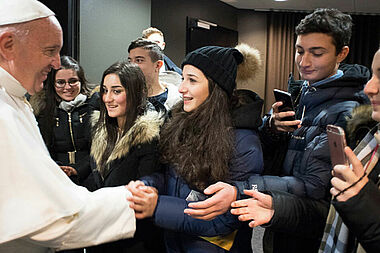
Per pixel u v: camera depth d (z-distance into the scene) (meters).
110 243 1.70
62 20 3.62
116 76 1.75
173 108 1.67
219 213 1.29
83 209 1.25
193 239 1.47
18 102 1.31
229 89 1.45
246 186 1.35
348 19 1.50
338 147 0.95
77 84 2.47
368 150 1.11
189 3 5.74
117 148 1.72
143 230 1.66
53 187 1.19
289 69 7.15
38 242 1.20
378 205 0.91
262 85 7.14
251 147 1.41
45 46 1.29
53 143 2.47
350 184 0.93
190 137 1.46
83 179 2.15
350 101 1.41
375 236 0.91
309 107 1.54
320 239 1.40
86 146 2.50
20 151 1.16
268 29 7.08
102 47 3.88
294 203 1.26
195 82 1.45
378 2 6.23
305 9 6.91
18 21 1.23
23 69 1.28
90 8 3.69
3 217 1.12
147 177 1.60
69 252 2.05
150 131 1.68
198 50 1.47
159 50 2.76
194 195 1.42
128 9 4.19
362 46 7.19
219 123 1.42
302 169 1.42
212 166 1.38
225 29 6.48
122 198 1.36
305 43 1.50
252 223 1.23
